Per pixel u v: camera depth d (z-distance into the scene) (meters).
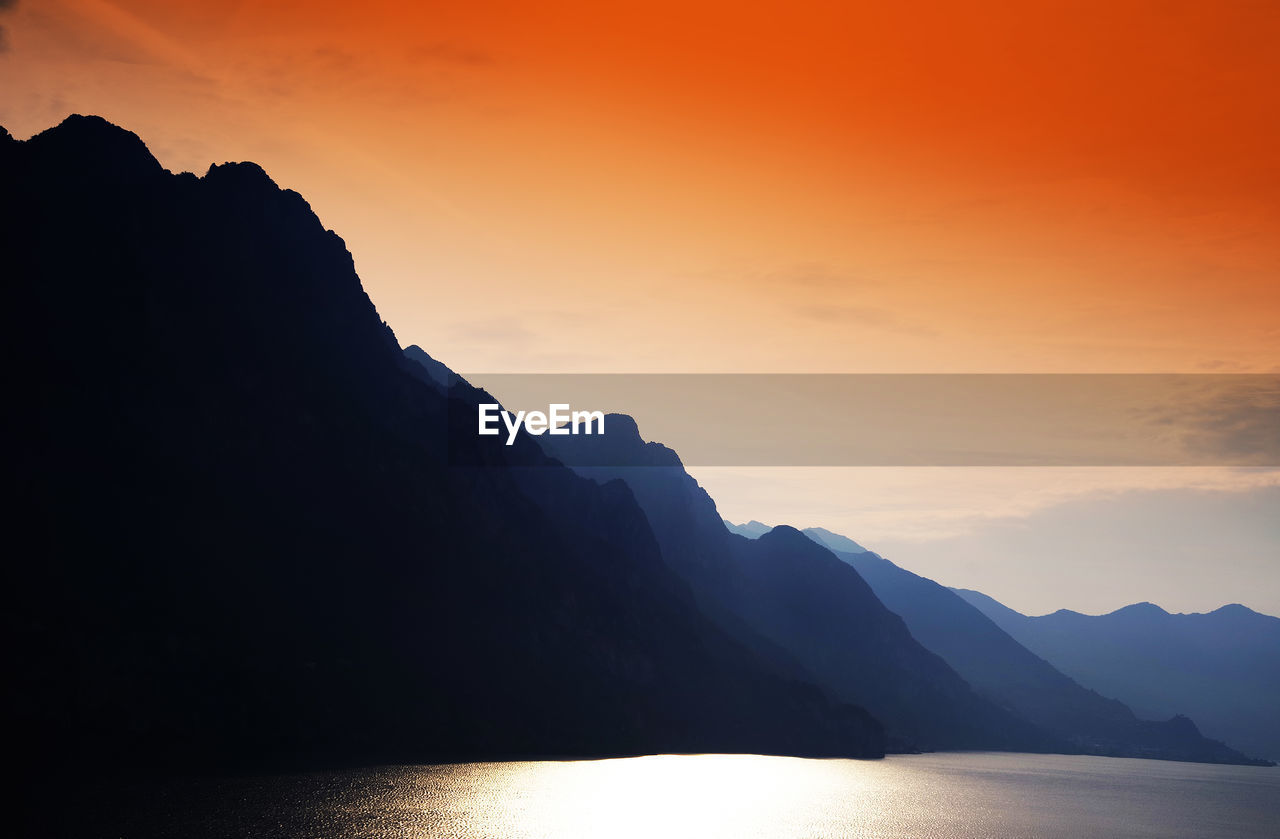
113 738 169.88
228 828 126.81
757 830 175.00
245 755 184.12
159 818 129.25
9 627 172.12
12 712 161.88
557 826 156.38
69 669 173.25
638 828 163.50
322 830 131.88
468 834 140.38
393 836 133.25
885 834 183.25
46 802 133.50
